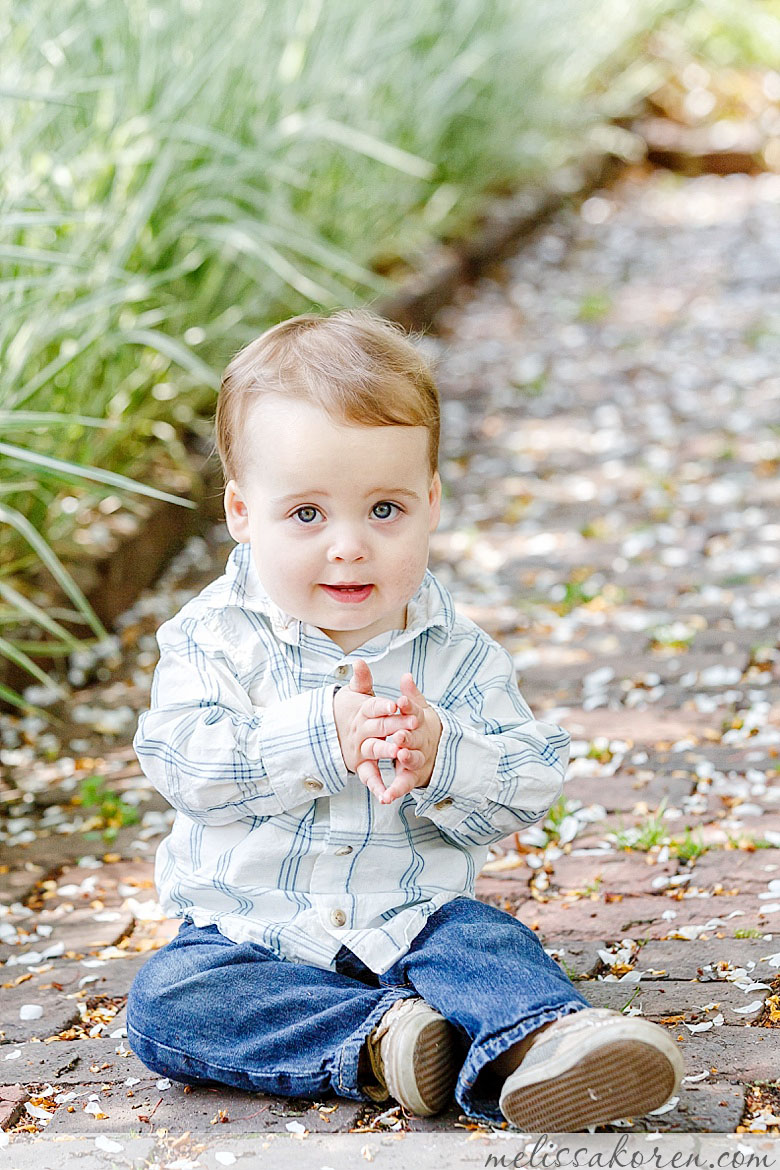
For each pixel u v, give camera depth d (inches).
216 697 80.0
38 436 154.8
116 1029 86.6
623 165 457.4
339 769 75.7
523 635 158.4
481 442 234.4
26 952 98.4
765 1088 74.0
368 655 80.5
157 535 179.3
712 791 116.6
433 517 81.4
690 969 87.7
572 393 257.4
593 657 150.0
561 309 315.6
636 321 302.0
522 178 394.6
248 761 77.1
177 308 183.0
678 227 391.9
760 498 198.7
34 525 155.0
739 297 315.3
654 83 471.2
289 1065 73.9
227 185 186.5
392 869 78.7
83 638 158.4
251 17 206.2
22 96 132.3
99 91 175.2
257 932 77.1
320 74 220.1
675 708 135.5
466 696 82.3
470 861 81.7
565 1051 65.1
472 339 295.7
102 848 115.4
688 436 229.0
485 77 323.0
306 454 75.0
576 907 98.0
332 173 239.9
